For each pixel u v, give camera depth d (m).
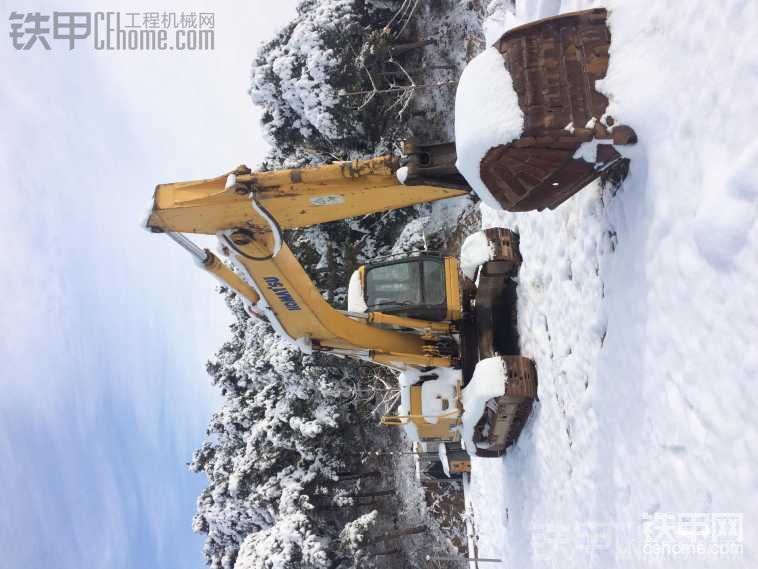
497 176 5.53
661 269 4.73
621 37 5.04
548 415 7.54
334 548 19.75
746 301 3.74
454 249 18.59
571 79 5.07
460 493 18.77
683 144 4.45
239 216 6.52
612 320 5.64
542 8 7.15
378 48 18.77
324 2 20.17
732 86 3.96
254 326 23.91
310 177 6.17
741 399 3.79
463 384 9.17
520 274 8.59
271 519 21.97
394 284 9.41
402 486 20.44
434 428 9.84
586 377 6.31
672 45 4.59
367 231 20.95
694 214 4.30
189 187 6.42
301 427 20.84
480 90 5.32
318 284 20.84
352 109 19.02
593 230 6.07
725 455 3.90
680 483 4.39
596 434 5.97
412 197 6.48
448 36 19.23
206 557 24.98
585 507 6.20
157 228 6.62
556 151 5.20
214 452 25.88
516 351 8.95
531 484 8.22
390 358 9.13
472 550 12.81
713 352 4.06
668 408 4.59
